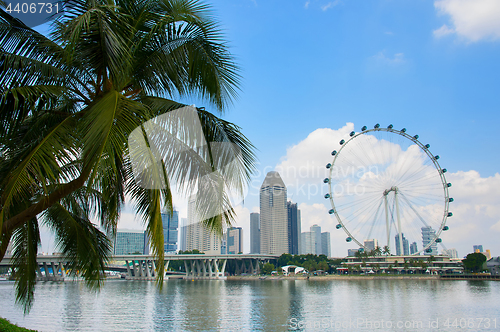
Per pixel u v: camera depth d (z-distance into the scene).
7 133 8.29
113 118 6.28
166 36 8.81
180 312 41.94
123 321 35.00
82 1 7.50
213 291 81.19
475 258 167.00
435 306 50.06
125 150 6.69
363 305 51.34
